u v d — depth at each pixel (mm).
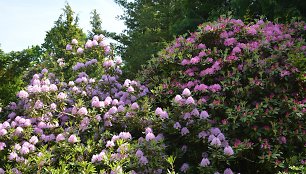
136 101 7246
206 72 6598
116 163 4992
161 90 6848
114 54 9242
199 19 11891
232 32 7324
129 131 6422
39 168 5395
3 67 9945
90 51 9125
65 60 9656
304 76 6031
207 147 5762
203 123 5746
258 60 6371
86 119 6500
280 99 5914
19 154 6027
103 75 8258
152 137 5582
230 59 6523
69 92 7656
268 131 5594
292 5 8797
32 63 10617
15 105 8148
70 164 5504
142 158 5285
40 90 6809
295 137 5613
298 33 7578
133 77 8977
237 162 5746
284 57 6469
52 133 6676
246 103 6125
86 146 6117
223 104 5965
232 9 10211
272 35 7242
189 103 5891
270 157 5297
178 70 7250
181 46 7629
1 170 5848
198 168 5273
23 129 6641
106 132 6188
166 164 5492
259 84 5969
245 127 5812
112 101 7113
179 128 5871
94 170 5289
